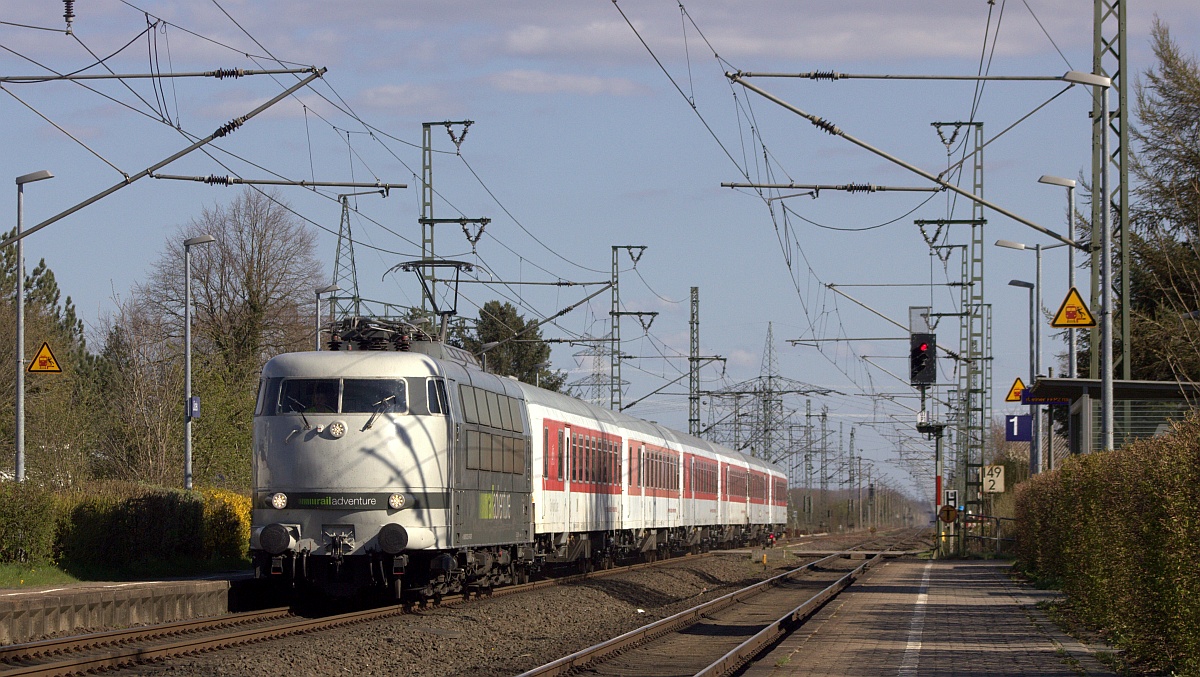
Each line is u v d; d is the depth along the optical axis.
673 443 52.03
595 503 39.41
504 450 29.72
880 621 24.42
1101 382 28.72
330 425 24.42
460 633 22.08
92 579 28.67
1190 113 42.88
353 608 26.22
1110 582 20.19
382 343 27.48
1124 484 19.09
